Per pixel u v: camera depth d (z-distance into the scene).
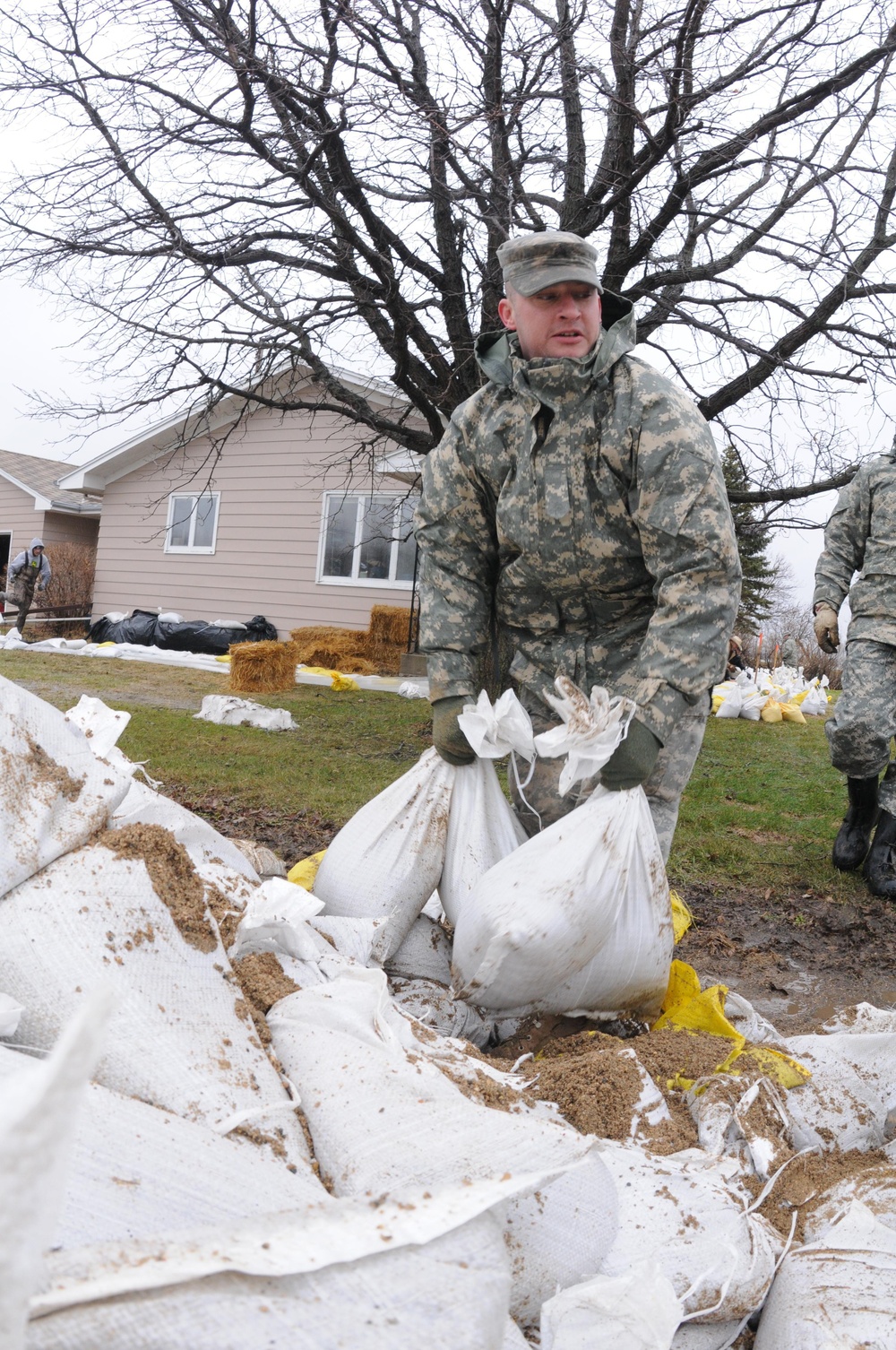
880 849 5.39
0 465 25.17
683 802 7.54
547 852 2.56
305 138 7.55
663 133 7.62
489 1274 1.08
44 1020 1.68
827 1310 1.52
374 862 2.91
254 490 18.69
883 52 7.45
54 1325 0.90
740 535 9.83
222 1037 1.78
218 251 8.58
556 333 2.80
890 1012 2.88
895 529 5.29
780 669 17.58
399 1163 1.58
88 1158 1.29
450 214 8.42
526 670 3.24
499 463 2.98
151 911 1.88
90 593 22.48
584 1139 1.69
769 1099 2.21
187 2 7.46
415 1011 2.57
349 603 17.78
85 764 2.16
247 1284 0.98
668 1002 2.90
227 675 15.02
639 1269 1.52
